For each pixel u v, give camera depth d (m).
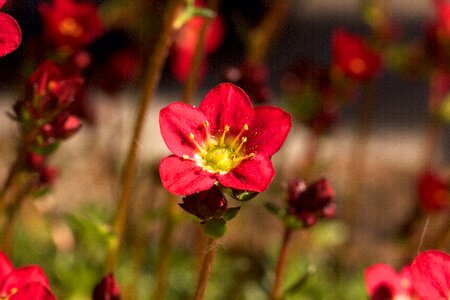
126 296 0.38
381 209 0.60
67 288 0.42
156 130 0.65
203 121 0.28
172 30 0.32
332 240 0.43
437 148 0.70
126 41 0.54
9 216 0.33
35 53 0.34
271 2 0.39
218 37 0.39
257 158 0.28
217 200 0.28
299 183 0.31
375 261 0.52
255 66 0.35
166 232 0.35
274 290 0.32
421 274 0.27
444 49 0.39
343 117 0.71
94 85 0.46
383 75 0.81
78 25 0.34
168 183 0.28
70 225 0.43
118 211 0.32
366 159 0.67
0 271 0.28
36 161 0.32
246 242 0.46
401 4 0.92
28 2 0.68
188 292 0.45
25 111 0.30
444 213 0.45
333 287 0.45
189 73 0.34
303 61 0.39
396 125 0.74
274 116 0.28
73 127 0.30
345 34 0.38
